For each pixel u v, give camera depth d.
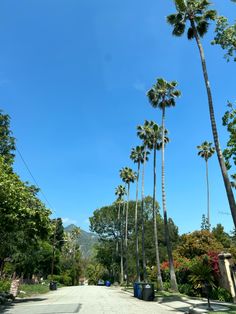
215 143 19.91
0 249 27.58
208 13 24.52
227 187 18.45
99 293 40.19
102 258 86.25
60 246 87.12
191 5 24.77
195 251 40.31
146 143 48.03
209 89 21.22
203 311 16.25
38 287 47.50
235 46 17.61
